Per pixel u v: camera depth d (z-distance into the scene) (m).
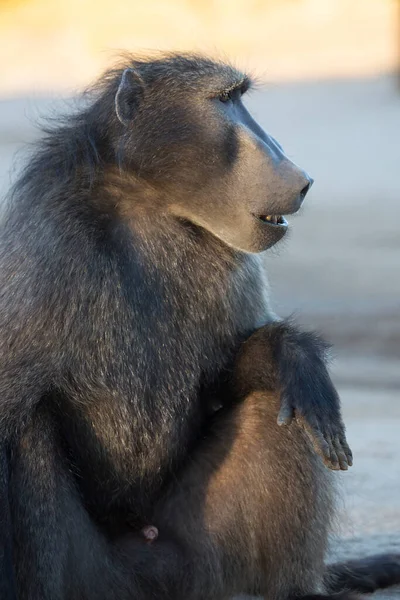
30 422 9.37
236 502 10.23
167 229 10.30
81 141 10.34
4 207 10.95
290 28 91.00
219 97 10.49
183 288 10.26
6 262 9.73
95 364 9.68
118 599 9.82
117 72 11.05
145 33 88.94
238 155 10.24
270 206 10.15
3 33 92.81
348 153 52.69
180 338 10.18
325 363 10.48
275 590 10.28
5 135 53.75
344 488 13.93
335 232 36.75
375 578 11.35
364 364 22.42
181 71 10.52
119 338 9.75
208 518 10.26
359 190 44.22
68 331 9.53
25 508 9.26
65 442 9.77
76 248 9.73
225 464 10.29
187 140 10.27
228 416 10.45
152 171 10.28
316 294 28.41
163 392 10.05
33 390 9.41
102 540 9.77
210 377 10.51
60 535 9.35
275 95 71.12
